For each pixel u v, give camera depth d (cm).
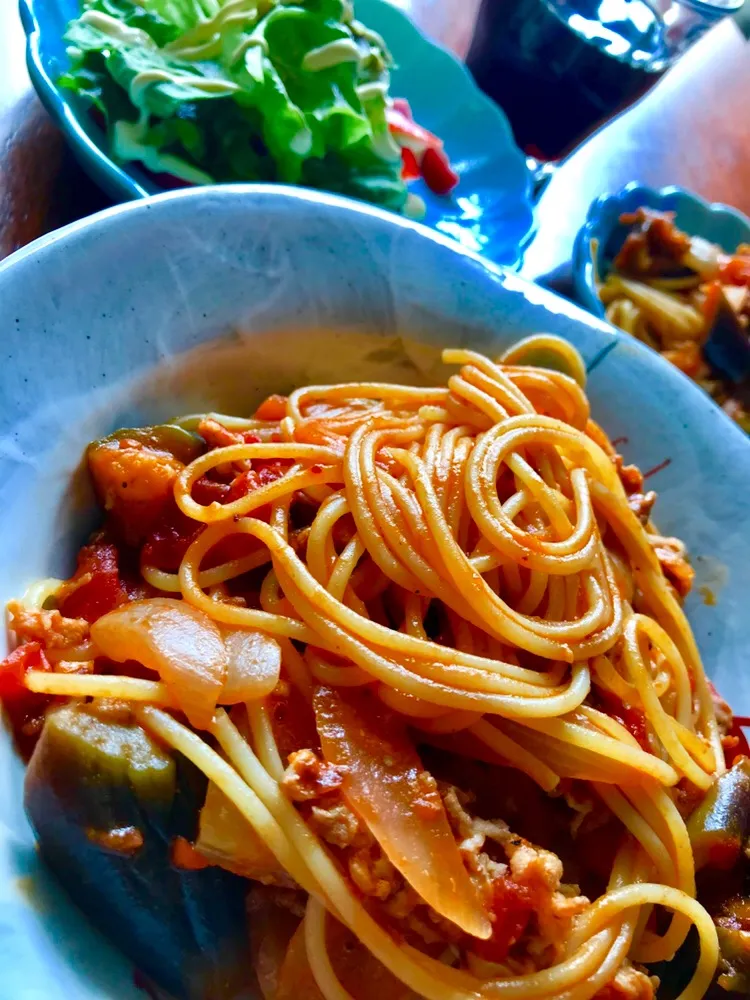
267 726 18
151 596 20
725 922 21
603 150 50
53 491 20
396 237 25
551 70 45
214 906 18
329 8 32
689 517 29
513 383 25
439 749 20
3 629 18
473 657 19
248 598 21
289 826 17
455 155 43
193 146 30
